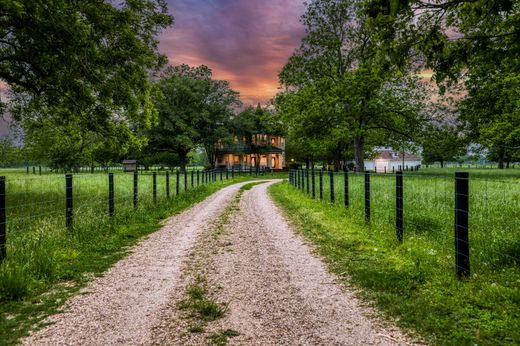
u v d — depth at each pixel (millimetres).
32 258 5082
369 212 7965
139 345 2910
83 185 18812
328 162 61281
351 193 12812
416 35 4707
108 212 9398
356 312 3539
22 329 3229
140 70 14195
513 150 29578
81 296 4113
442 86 4980
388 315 3438
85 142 17969
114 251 6402
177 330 3197
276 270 5113
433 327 3105
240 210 12000
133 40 12969
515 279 3928
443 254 5117
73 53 10789
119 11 12617
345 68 36062
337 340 2959
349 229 7605
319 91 34250
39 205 11391
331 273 4879
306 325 3271
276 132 66125
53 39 10617
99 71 12680
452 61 4875
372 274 4641
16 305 3807
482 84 18891
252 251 6309
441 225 6832
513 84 19047
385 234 6738
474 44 4789
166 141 51562
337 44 33688
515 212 7551
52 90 13102
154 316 3525
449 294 3809
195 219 10156
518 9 5188
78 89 12453
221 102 58031
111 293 4215
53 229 6922
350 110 32688
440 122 32219
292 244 6770
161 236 7758
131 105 14531
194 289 4301
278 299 3969
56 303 3877
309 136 34938
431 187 13141
